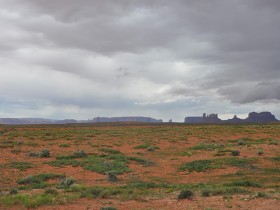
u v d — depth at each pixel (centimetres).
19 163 3322
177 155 4031
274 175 2878
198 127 8338
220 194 1973
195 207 1614
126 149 4525
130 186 2273
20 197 1758
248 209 1566
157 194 1973
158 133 6575
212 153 3997
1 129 7412
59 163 3353
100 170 3052
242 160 3397
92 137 5809
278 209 1570
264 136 6031
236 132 6656
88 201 1764
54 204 1662
